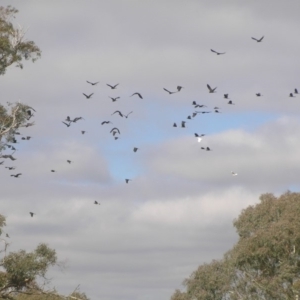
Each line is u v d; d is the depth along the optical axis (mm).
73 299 51594
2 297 48844
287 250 72188
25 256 48812
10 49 53969
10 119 54781
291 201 79312
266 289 72875
